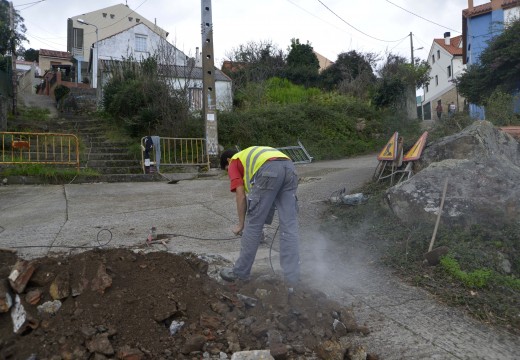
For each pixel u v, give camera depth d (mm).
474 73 17359
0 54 16562
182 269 3656
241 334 2994
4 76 15164
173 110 13867
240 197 3857
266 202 3689
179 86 14656
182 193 8938
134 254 3744
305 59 32438
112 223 6301
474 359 2840
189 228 6047
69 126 15828
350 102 19828
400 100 20047
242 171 3889
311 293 3531
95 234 5633
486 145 6469
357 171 10172
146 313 2986
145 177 11172
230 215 6832
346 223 5723
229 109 17625
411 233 4992
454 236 4773
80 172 10719
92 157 12633
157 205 7680
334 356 2732
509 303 3652
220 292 3428
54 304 2988
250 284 3607
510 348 2996
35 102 21859
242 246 3768
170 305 3086
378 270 4410
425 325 3295
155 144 11828
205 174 11906
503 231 4836
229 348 2838
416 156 6801
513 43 15594
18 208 7383
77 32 41000
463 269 4227
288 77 30453
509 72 15453
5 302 2953
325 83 30922
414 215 5305
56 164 11422
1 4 20188
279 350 2770
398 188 5578
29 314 2865
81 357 2590
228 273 3814
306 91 22641
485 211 5031
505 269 4406
